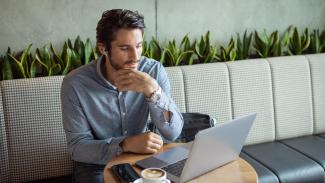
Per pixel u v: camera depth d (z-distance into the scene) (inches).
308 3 115.3
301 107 96.5
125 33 52.2
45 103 78.3
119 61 54.0
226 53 100.0
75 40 94.8
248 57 105.3
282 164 79.4
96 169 59.6
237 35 106.6
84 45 90.4
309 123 97.5
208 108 89.8
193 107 88.6
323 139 94.3
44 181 81.7
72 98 56.8
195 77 88.3
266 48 102.0
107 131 59.5
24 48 93.0
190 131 67.1
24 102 76.8
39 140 78.7
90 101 57.4
